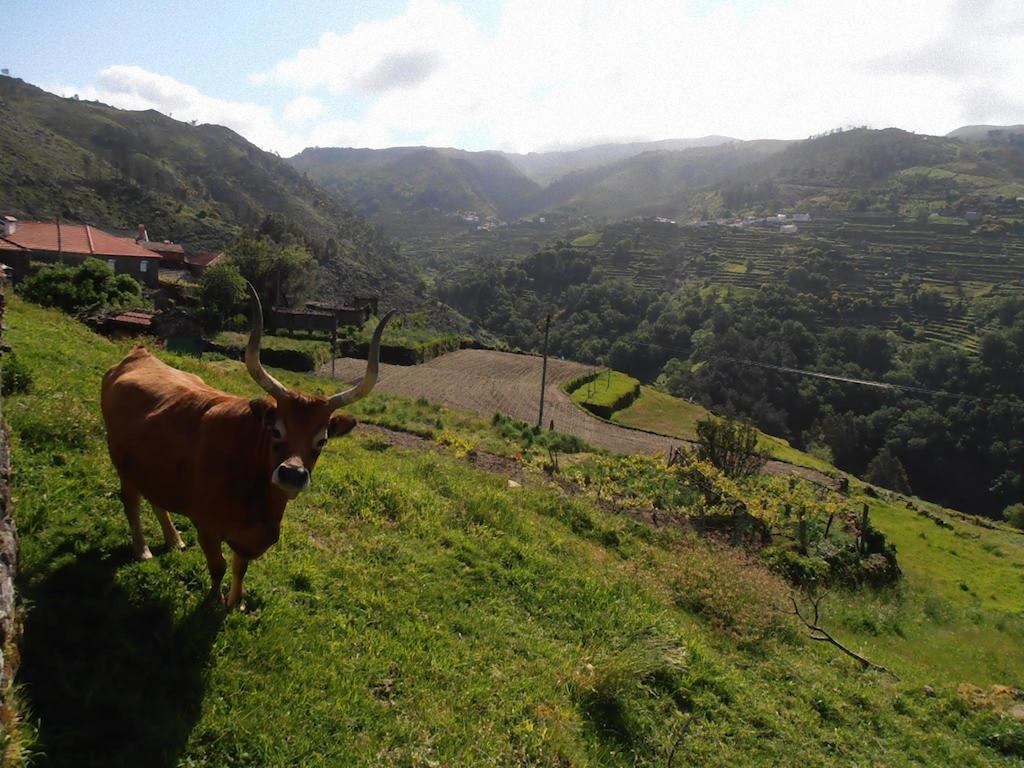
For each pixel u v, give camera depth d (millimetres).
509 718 5492
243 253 64688
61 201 96938
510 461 18359
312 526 7859
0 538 3826
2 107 126688
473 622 6895
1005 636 16672
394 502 9281
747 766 6148
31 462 6574
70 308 32469
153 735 4031
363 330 60656
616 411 52656
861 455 69625
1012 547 31141
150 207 108312
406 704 5258
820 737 7086
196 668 4707
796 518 19000
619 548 12281
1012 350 73750
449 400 44000
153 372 6137
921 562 25453
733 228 175125
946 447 66312
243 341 48312
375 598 6602
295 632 5578
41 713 3871
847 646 10797
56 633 4516
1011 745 8086
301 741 4453
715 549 13703
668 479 18891
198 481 5027
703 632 9234
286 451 4719
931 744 7762
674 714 6531
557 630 7469
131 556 5680
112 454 5766
